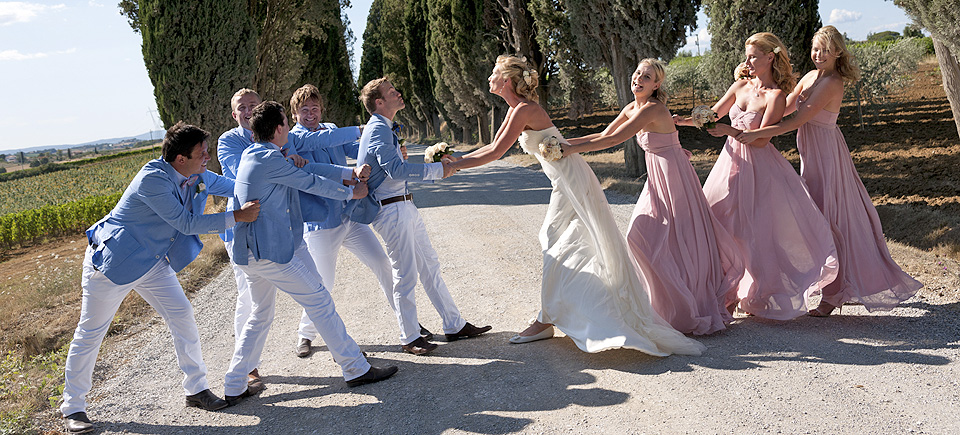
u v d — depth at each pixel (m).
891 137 19.20
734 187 4.61
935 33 8.10
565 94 25.25
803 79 4.87
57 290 8.05
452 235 9.38
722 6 13.93
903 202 10.16
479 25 29.50
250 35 16.55
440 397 3.74
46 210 19.73
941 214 8.22
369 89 4.47
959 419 2.91
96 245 3.78
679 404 3.32
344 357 4.04
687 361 3.93
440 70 37.31
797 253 4.41
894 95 26.69
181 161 3.79
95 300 3.75
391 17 48.19
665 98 4.47
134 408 4.05
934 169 12.79
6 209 39.12
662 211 4.41
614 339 3.94
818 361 3.74
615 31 15.19
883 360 3.68
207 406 3.93
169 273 3.94
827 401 3.20
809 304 4.95
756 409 3.18
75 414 3.75
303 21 22.33
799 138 4.68
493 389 3.77
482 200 13.14
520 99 4.30
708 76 14.90
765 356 3.90
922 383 3.32
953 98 9.38
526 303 5.62
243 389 4.02
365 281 7.12
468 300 5.90
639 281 4.16
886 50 22.41
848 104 30.36
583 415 3.30
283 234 3.88
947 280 5.14
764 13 13.65
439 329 5.20
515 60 4.27
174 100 15.59
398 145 4.68
